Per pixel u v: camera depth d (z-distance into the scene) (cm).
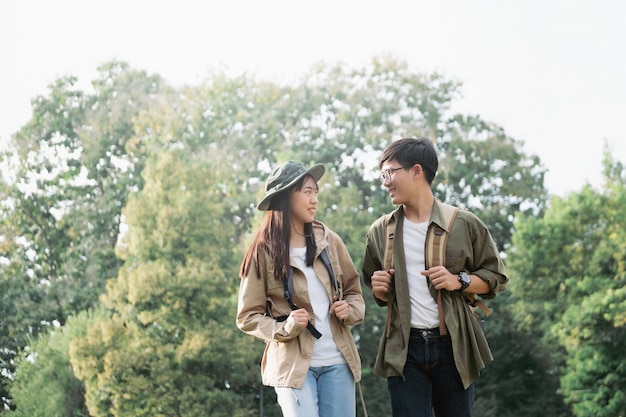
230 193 4078
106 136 4219
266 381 448
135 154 4169
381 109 4256
